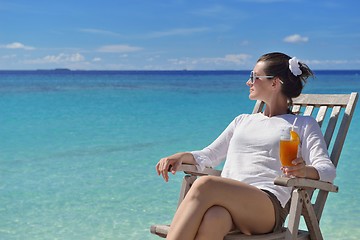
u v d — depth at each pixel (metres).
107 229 5.14
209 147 3.60
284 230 3.15
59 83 56.38
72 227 5.22
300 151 3.33
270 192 3.17
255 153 3.34
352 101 3.67
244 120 3.56
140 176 7.50
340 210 5.67
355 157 8.78
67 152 9.85
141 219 5.45
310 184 2.97
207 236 2.86
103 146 10.58
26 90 37.84
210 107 21.31
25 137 12.17
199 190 2.92
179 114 18.08
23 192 6.67
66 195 6.48
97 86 46.62
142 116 17.36
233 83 55.28
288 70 3.45
